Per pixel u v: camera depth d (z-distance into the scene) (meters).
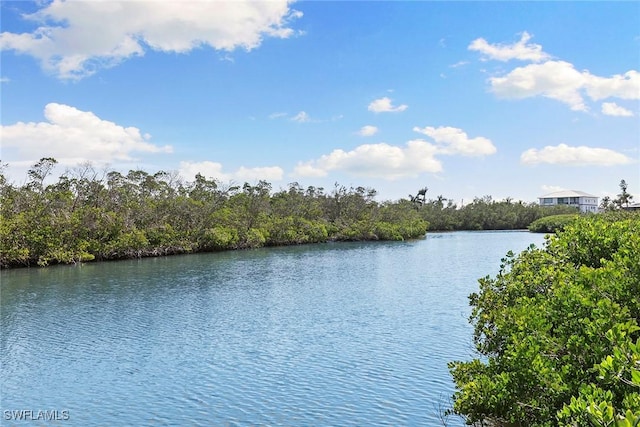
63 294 35.03
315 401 15.13
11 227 52.62
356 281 40.00
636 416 4.71
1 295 34.78
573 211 135.00
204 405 15.04
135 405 15.18
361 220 101.75
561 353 8.05
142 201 71.88
